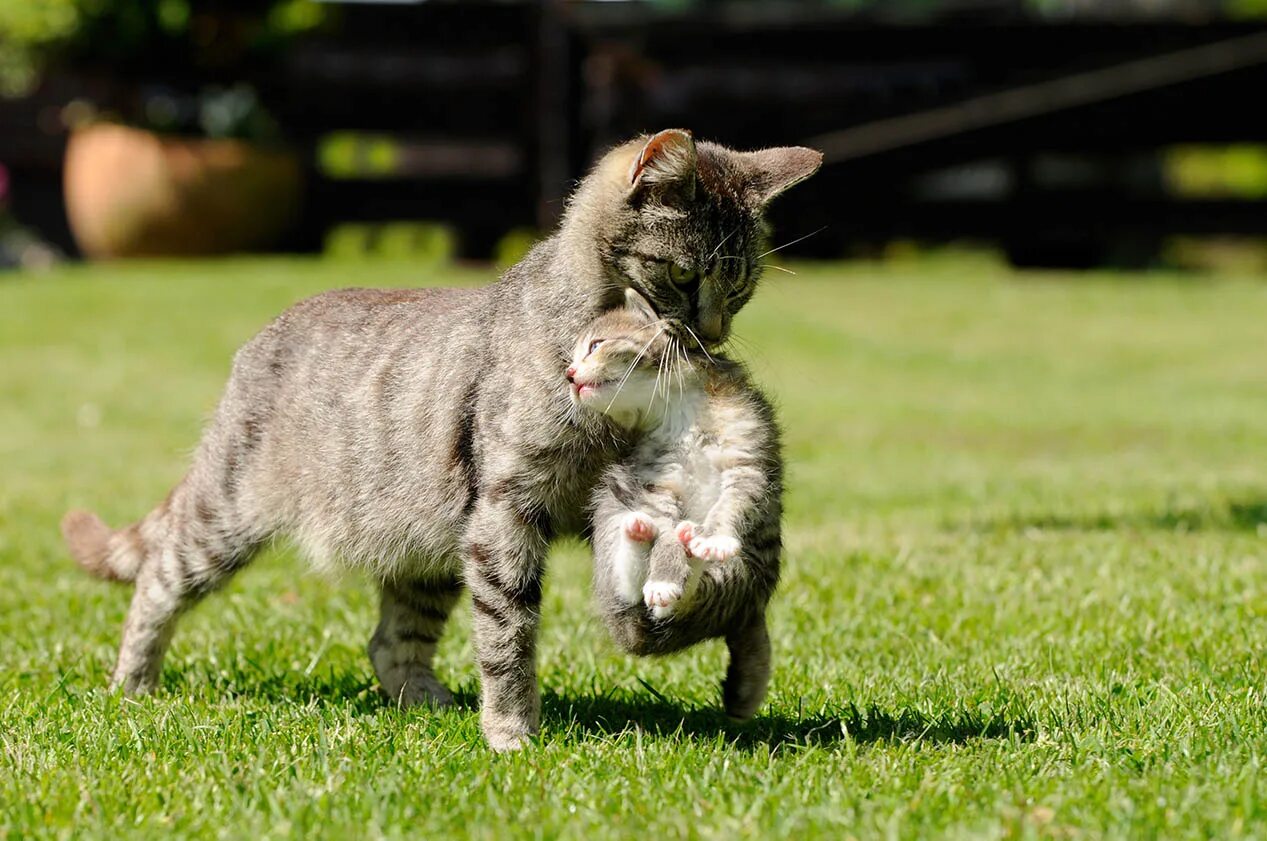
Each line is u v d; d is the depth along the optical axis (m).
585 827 4.62
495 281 6.48
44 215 27.88
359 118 26.53
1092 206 25.61
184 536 6.92
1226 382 18.84
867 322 21.91
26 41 24.38
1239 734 5.50
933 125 24.48
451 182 26.36
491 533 5.82
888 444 15.34
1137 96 24.17
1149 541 9.62
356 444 6.44
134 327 20.91
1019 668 6.86
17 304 21.89
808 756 5.39
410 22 25.95
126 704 6.34
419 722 6.07
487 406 5.89
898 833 4.47
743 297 6.46
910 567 9.04
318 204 26.61
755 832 4.50
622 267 6.09
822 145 24.84
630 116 25.47
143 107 25.72
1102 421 16.44
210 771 5.20
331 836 4.55
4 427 16.77
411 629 6.98
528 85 25.59
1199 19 24.17
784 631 7.74
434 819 4.69
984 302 23.02
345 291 7.15
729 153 6.75
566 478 5.86
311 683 7.07
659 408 5.72
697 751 5.53
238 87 25.66
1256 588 8.20
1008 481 12.66
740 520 5.55
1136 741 5.47
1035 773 5.14
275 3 24.80
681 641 5.66
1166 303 22.95
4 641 7.71
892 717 6.10
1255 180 28.94
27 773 5.24
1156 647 7.15
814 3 24.78
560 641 7.67
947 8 24.62
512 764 5.32
